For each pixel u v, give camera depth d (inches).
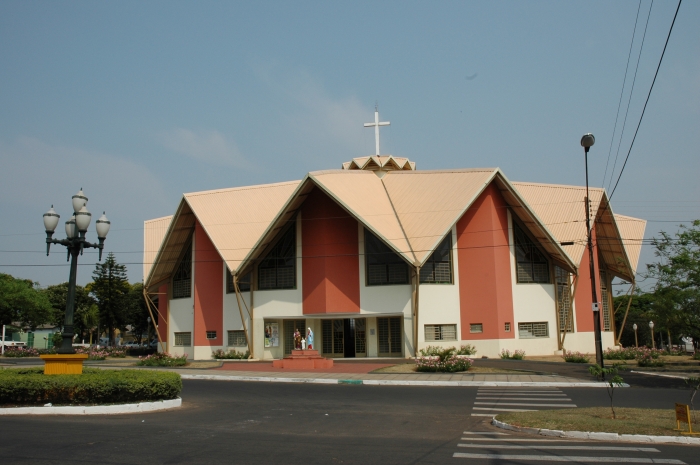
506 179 1496.1
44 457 395.5
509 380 984.3
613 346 1889.8
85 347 2564.0
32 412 603.8
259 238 1546.5
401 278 1502.2
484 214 1535.4
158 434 489.7
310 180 1489.9
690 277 1280.8
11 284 2561.5
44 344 3203.7
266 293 1592.0
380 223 1473.9
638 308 2677.2
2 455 401.1
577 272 1572.3
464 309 1512.1
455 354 1435.8
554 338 1592.0
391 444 457.7
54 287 3513.8
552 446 451.2
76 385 627.8
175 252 1820.9
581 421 532.1
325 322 1615.4
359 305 1513.3
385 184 1680.6
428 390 874.8
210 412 639.8
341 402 734.5
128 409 626.5
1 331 2915.8
